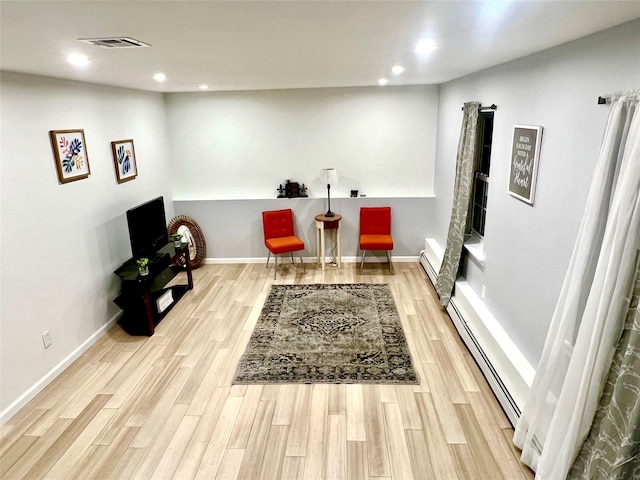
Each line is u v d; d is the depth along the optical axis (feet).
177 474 8.23
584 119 7.08
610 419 5.67
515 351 9.89
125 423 9.62
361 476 8.07
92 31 5.76
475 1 4.70
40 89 10.79
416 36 6.74
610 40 6.30
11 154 9.89
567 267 7.69
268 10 4.89
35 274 10.64
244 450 8.78
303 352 12.38
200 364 11.92
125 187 15.21
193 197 19.94
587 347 6.24
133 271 13.60
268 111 18.79
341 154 19.24
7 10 4.64
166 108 18.83
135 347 12.87
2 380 9.66
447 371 11.27
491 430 9.12
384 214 18.97
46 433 9.34
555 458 6.88
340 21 5.55
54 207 11.33
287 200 19.35
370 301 15.69
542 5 4.91
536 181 8.87
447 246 14.93
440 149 17.93
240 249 20.06
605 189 6.13
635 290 5.48
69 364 11.93
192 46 7.13
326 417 9.67
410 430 9.20
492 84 11.50
